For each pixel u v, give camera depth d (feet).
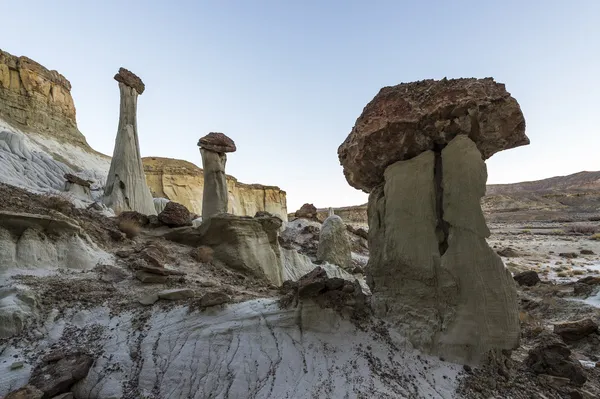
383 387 21.38
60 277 31.07
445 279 24.93
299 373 22.25
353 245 118.21
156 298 28.89
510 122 25.23
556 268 90.22
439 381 22.24
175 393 20.43
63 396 19.21
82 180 75.20
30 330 24.00
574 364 24.59
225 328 24.91
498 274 23.76
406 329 25.94
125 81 79.71
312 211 150.00
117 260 39.01
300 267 72.33
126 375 21.39
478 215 24.32
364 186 33.35
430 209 26.32
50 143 145.18
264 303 27.76
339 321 26.45
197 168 214.90
